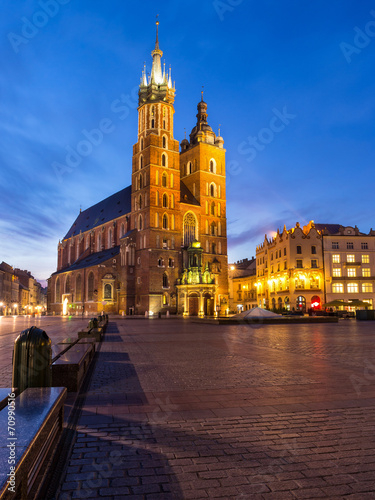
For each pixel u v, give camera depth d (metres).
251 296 109.75
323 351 17.62
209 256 90.75
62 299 107.56
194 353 17.17
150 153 84.25
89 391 9.72
